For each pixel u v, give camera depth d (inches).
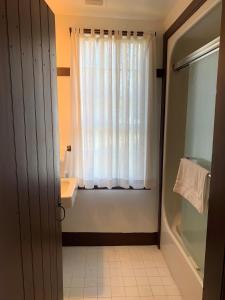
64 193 83.5
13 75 32.9
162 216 103.0
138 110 98.1
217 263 45.4
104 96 96.0
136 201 108.0
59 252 62.5
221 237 43.9
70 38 94.0
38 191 44.4
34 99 42.2
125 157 99.4
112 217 108.7
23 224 36.9
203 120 88.1
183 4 78.4
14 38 33.2
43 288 47.5
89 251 105.3
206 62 85.7
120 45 94.0
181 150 102.7
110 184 100.3
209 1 61.5
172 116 99.7
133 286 83.9
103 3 85.0
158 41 99.0
